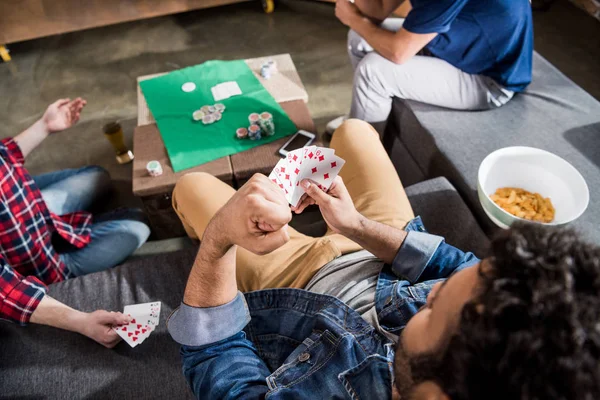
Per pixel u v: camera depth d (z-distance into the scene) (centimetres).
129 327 127
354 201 131
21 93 283
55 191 196
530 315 39
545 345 37
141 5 294
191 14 334
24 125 264
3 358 122
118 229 185
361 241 99
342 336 86
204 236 71
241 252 120
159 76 220
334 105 266
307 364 84
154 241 206
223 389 77
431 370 47
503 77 182
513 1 166
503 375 39
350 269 107
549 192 147
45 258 157
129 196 225
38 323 128
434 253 100
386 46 186
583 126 177
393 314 92
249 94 208
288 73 219
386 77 194
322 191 90
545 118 182
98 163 240
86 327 124
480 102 188
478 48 180
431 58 197
